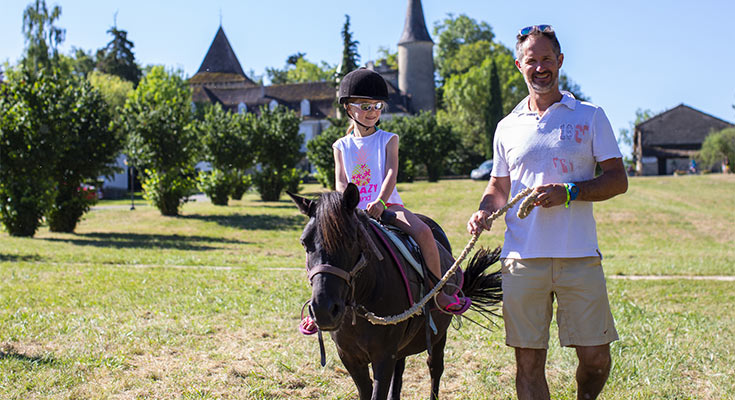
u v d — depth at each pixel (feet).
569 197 11.48
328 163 129.18
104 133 67.31
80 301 28.35
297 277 36.83
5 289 31.32
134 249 54.03
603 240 72.38
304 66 350.64
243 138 107.96
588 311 12.11
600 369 12.28
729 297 32.45
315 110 242.58
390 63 337.31
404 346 13.46
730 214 90.17
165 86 196.75
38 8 118.11
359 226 11.50
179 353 20.49
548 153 12.19
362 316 11.91
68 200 68.28
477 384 18.02
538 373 12.62
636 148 252.42
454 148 156.04
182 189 88.33
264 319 25.31
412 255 13.82
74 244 57.00
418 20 255.70
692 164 204.33
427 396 17.17
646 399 16.67
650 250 62.69
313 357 20.08
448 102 260.62
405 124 152.66
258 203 111.34
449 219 88.02
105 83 187.83
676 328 24.04
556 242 12.07
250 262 46.32
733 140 187.52
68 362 18.71
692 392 17.33
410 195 115.14
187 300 28.91
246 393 16.81
